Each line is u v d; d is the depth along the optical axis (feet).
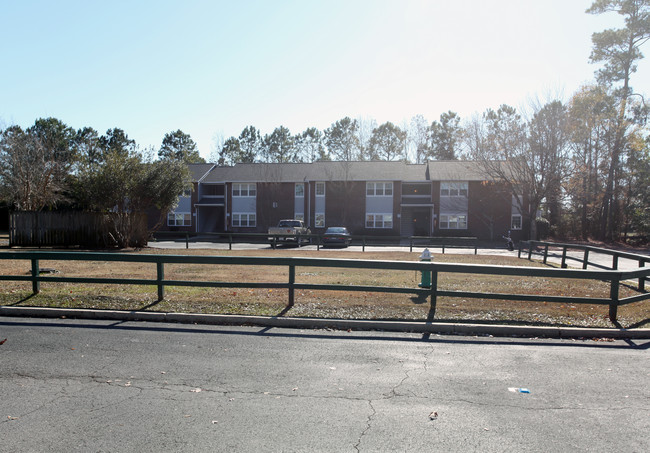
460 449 11.57
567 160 116.37
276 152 254.47
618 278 25.93
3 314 26.73
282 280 39.52
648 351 21.18
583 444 11.94
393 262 27.32
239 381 16.34
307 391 15.46
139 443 11.66
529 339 23.21
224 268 48.24
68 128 182.60
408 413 13.75
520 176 116.16
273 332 23.59
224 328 24.30
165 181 79.15
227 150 258.16
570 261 65.05
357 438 12.08
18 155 106.83
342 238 98.63
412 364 18.62
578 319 25.95
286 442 11.82
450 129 232.32
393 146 240.32
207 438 11.98
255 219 150.51
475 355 20.10
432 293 27.25
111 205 76.64
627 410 14.21
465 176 139.03
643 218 135.54
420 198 146.41
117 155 76.38
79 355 19.12
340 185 143.74
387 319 25.32
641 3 123.65
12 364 17.87
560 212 154.40
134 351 19.80
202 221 158.20
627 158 139.13
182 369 17.53
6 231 140.77
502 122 125.59
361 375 17.17
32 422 12.80
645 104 130.62
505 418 13.48
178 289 32.71
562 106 113.19
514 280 42.27
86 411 13.58
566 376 17.40
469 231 138.51
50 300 28.66
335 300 29.50
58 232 77.20
